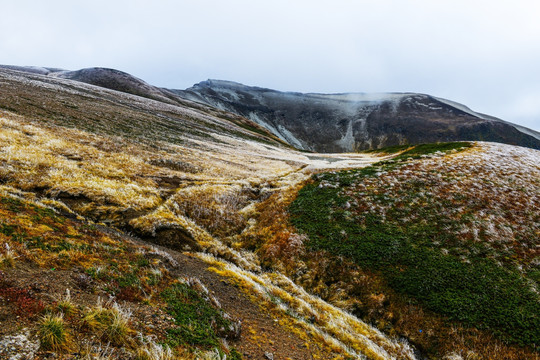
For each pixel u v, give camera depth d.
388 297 17.72
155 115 77.44
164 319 8.16
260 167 51.75
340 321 15.08
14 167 23.39
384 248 21.59
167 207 26.25
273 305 14.02
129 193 25.61
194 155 49.56
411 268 19.56
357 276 19.42
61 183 23.11
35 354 5.04
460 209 26.73
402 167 38.25
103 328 6.42
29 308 6.06
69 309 6.52
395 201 28.52
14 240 9.21
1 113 36.06
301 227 25.11
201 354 7.10
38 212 13.09
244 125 140.75
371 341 14.12
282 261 21.55
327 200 29.72
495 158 41.16
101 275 9.19
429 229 24.05
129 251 12.89
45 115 43.00
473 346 14.59
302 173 43.62
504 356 14.05
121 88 139.62
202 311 9.64
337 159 79.12
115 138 44.25
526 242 22.58
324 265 20.55
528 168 37.56
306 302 16.27
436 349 14.80
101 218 20.72
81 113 51.84
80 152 32.44
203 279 13.86
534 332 14.84
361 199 29.25
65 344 5.57
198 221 26.38
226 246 23.02
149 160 39.38
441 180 32.81
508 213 26.34
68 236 11.69
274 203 30.83
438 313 16.33
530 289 17.59
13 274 7.18
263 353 9.25
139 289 9.30
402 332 15.81
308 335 12.36
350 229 24.47
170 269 12.93
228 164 48.81
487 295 17.12
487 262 20.23
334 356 11.20
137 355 6.14
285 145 130.38
